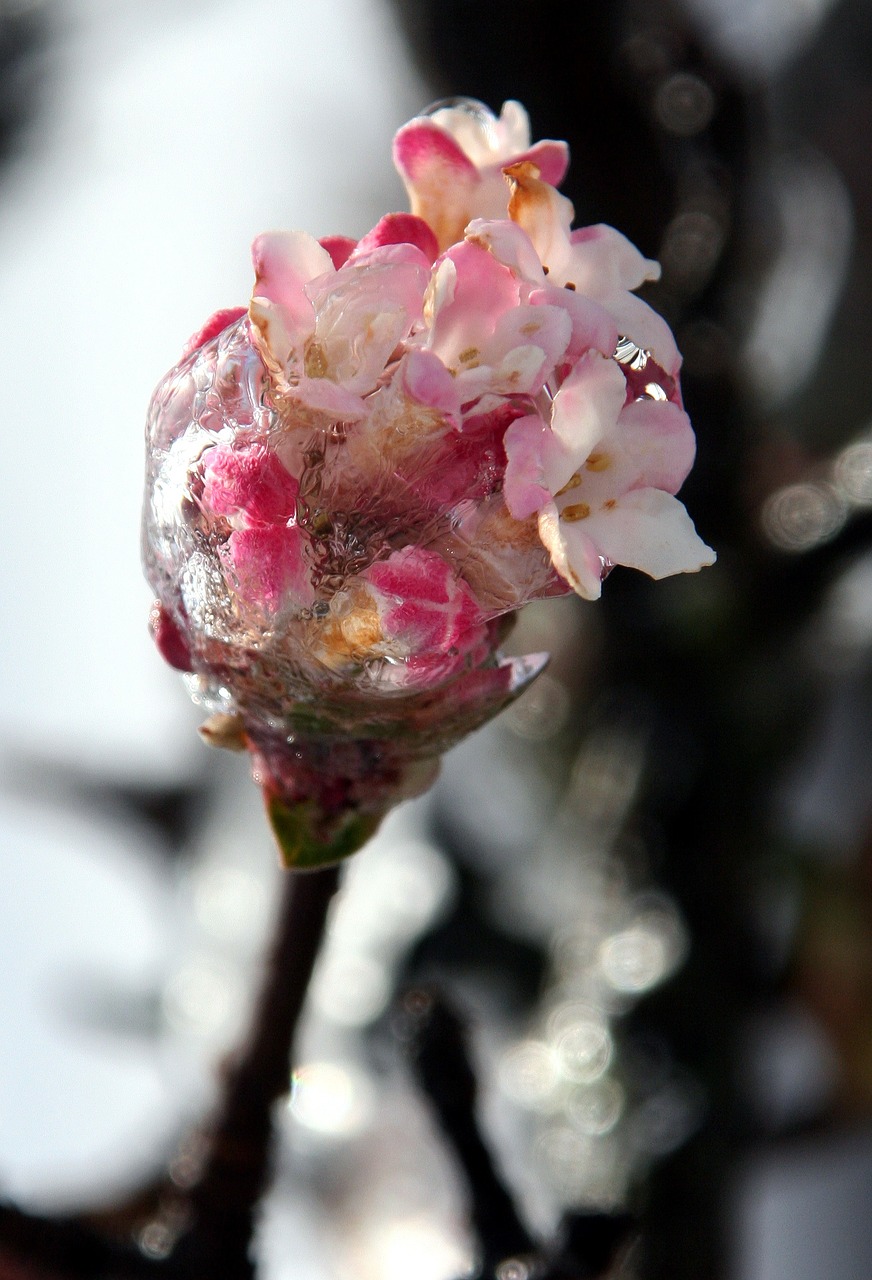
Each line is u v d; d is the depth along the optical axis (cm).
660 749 36
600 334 19
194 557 20
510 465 19
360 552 19
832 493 36
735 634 35
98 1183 31
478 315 19
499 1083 36
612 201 35
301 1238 35
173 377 20
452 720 20
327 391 19
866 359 37
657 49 35
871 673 37
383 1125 36
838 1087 34
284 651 20
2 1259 22
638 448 19
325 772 20
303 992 22
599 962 36
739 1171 33
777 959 35
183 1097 37
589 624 37
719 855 35
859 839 36
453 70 35
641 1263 30
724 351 36
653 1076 33
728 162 36
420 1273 32
